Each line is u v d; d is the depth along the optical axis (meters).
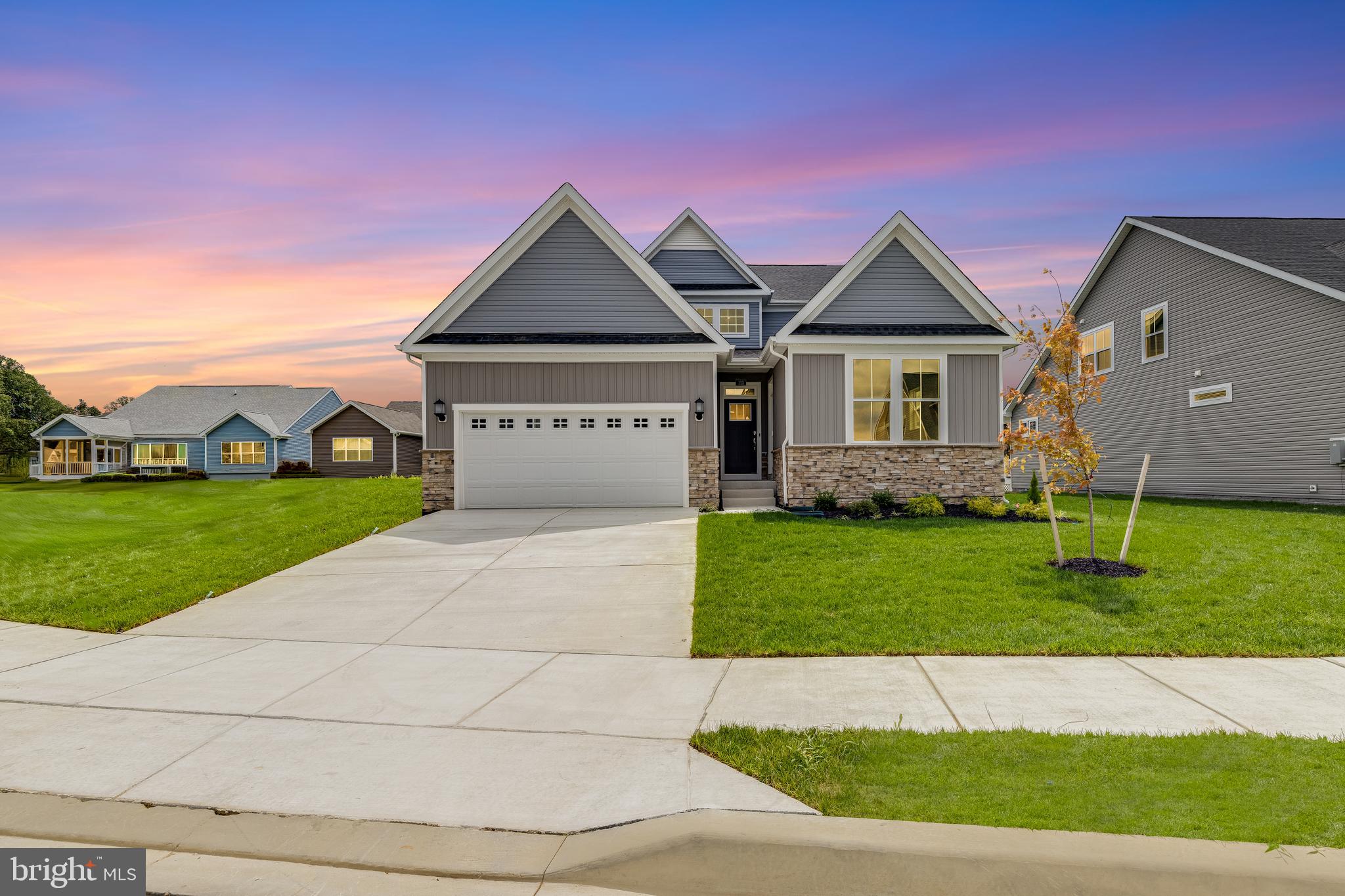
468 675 6.79
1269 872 3.36
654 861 3.69
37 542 14.26
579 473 16.53
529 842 3.90
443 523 14.88
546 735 5.32
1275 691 5.89
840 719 5.45
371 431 38.72
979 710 5.55
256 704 6.03
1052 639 7.21
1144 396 21.16
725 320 21.73
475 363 16.62
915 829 3.81
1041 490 16.20
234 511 19.97
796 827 3.89
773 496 17.59
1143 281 21.22
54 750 5.14
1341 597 8.12
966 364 16.23
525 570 10.82
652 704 5.92
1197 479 19.14
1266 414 17.08
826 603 8.50
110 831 4.07
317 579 10.85
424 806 4.29
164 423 43.16
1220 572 9.12
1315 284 15.73
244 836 4.00
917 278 16.66
